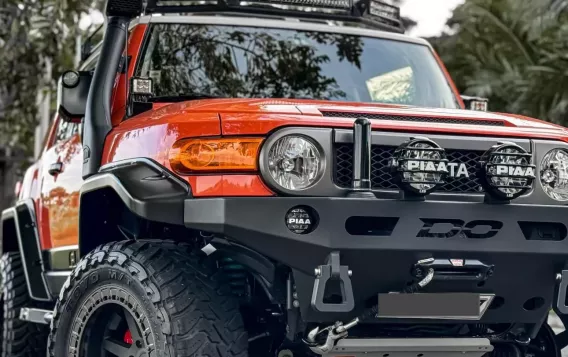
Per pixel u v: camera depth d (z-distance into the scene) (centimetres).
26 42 1208
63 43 1227
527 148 430
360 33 562
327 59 543
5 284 657
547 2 1203
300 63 536
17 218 641
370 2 575
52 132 640
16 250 693
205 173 400
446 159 404
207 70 518
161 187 405
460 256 412
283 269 415
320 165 399
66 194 568
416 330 453
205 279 414
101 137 465
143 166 416
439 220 411
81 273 442
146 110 473
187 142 403
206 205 393
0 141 1408
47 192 602
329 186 399
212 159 398
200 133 402
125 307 421
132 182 418
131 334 427
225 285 418
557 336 496
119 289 424
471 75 1343
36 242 618
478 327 460
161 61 513
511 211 418
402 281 412
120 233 484
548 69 1211
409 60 563
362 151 397
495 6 1302
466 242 412
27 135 1386
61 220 576
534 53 1303
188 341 401
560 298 426
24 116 1327
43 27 1200
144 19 526
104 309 438
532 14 1215
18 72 1255
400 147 403
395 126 412
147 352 409
